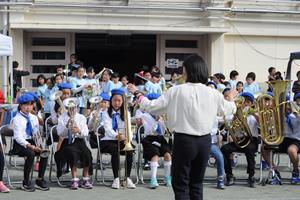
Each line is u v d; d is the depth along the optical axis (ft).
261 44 62.28
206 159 20.95
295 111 32.32
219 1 59.11
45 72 59.98
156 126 30.58
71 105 29.63
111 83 43.73
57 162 29.89
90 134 31.83
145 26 57.93
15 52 57.00
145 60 65.46
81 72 42.93
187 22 59.36
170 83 45.06
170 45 62.34
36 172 34.06
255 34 61.77
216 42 60.34
